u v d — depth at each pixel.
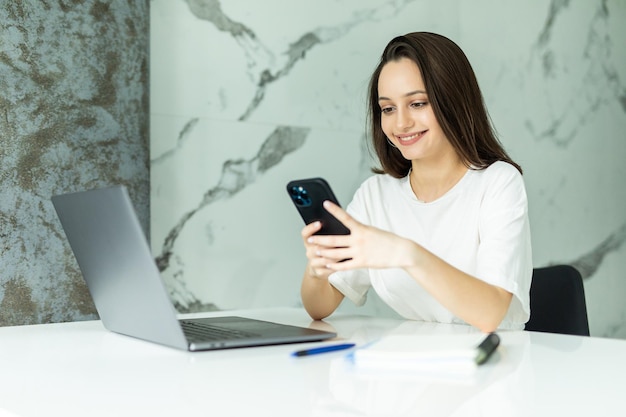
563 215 3.01
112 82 1.98
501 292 1.34
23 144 1.84
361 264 1.23
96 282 1.30
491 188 1.61
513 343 1.17
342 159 2.50
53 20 1.88
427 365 0.94
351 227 1.22
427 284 1.24
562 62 3.00
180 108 2.20
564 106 3.01
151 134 2.14
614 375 0.90
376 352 0.97
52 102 1.88
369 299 2.58
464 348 0.96
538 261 2.94
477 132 1.67
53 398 0.83
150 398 0.82
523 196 1.56
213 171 2.25
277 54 2.37
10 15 1.82
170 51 2.18
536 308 1.77
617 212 3.17
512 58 2.87
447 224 1.69
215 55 2.26
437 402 0.77
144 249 1.08
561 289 1.74
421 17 2.66
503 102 2.84
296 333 1.24
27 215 1.85
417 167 1.75
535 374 0.91
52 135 1.88
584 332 1.71
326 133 2.47
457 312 1.28
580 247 3.06
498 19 2.83
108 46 1.97
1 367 1.03
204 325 1.37
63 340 1.28
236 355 1.08
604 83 3.13
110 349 1.16
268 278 2.35
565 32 3.01
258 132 2.34
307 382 0.88
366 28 2.54
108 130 1.97
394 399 0.79
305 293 1.60
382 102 1.65
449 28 2.72
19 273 1.83
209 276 2.24
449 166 1.71
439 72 1.58
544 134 2.96
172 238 2.18
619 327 3.17
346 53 2.51
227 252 2.28
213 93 2.25
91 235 1.22
